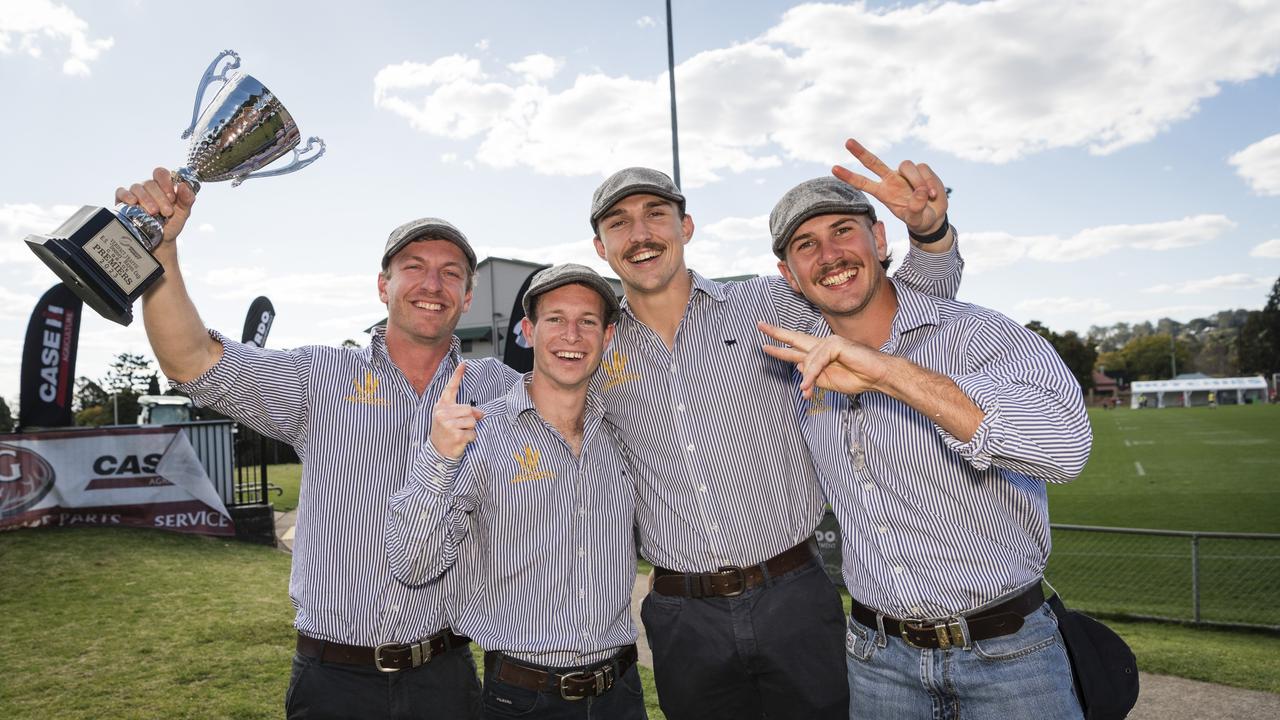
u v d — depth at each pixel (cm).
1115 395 10969
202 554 949
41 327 1232
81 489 988
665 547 299
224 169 242
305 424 282
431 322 278
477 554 273
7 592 713
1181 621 728
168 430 1046
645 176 294
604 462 282
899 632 239
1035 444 171
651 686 500
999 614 226
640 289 295
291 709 265
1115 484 1945
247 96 238
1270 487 1770
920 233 251
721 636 290
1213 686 510
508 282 3055
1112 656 227
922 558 232
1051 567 984
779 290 310
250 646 578
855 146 240
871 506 241
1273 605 799
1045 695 220
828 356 181
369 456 273
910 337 241
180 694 477
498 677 262
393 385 284
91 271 206
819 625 291
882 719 244
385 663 262
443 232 278
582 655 261
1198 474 2073
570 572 264
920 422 231
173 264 243
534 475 267
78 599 701
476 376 313
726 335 301
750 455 296
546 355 265
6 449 940
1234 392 9144
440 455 232
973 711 227
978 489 228
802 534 301
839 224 239
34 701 464
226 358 262
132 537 970
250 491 1612
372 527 269
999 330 220
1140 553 1057
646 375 303
